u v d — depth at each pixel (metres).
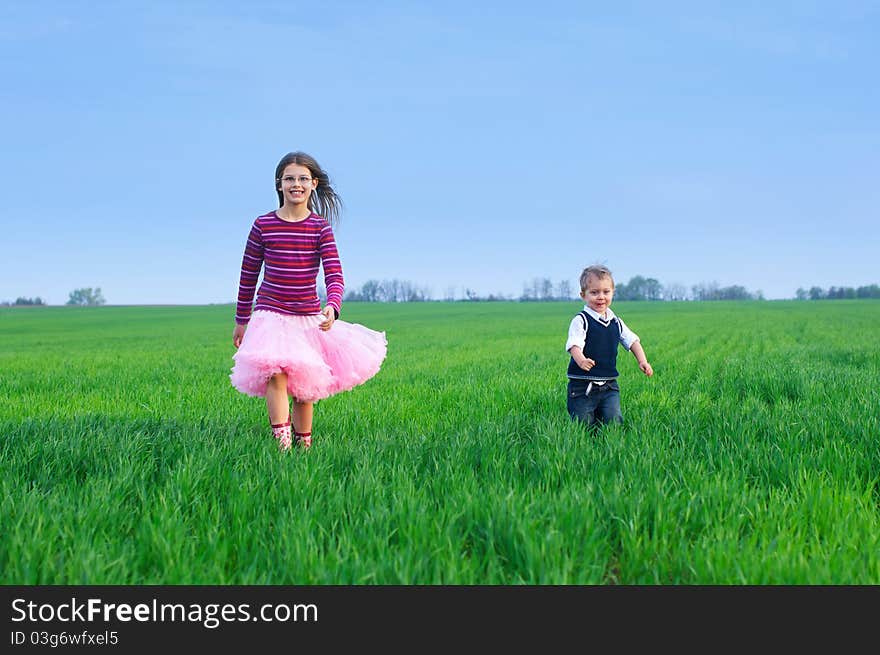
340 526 3.60
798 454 4.85
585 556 3.13
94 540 3.27
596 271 6.67
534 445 5.50
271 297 5.81
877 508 4.05
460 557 3.10
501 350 21.22
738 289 171.12
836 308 85.19
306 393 5.64
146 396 9.84
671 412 7.22
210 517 3.66
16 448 5.24
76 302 164.62
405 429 6.57
